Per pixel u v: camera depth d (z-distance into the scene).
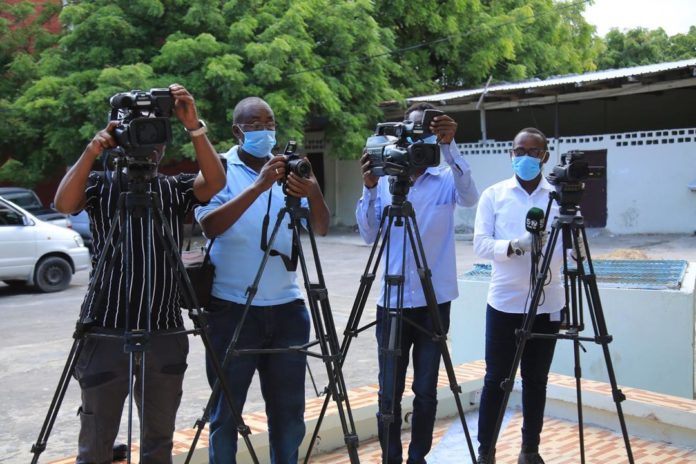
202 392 6.27
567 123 20.98
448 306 3.78
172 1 16.80
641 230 17.09
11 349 7.85
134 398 3.20
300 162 2.97
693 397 5.18
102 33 16.36
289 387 3.39
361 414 4.63
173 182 3.08
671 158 16.61
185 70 16.22
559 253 3.73
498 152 18.81
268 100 15.92
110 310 2.87
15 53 17.89
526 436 3.89
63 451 4.89
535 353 3.81
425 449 3.69
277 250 3.39
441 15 21.42
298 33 16.75
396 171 3.10
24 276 11.62
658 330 5.25
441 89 22.55
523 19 21.67
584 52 26.27
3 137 16.38
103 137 2.67
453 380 3.23
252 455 2.95
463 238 18.27
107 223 2.94
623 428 3.27
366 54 18.42
